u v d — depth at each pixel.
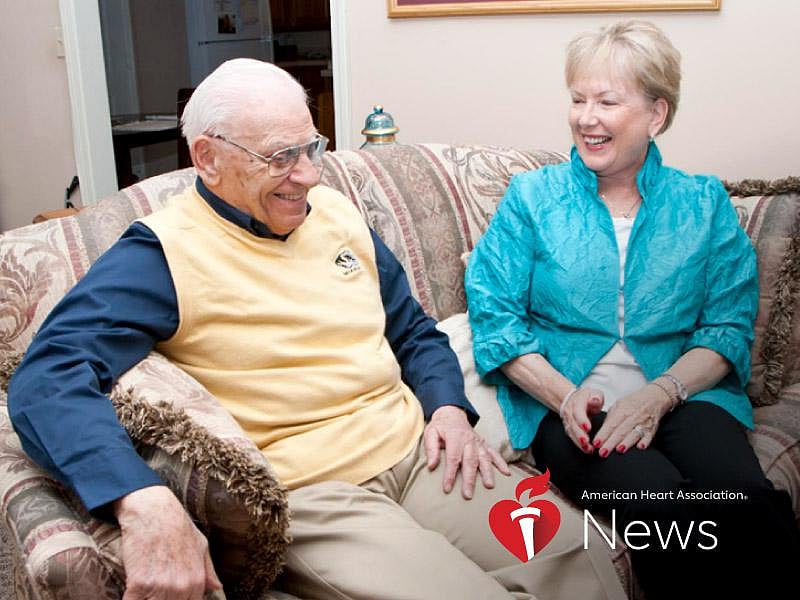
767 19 2.73
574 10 2.89
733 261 1.78
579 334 1.73
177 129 4.55
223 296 1.41
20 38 3.92
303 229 1.54
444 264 1.95
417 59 3.16
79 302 1.34
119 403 1.23
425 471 1.49
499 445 1.68
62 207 4.09
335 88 3.31
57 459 1.14
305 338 1.46
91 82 3.88
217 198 1.45
